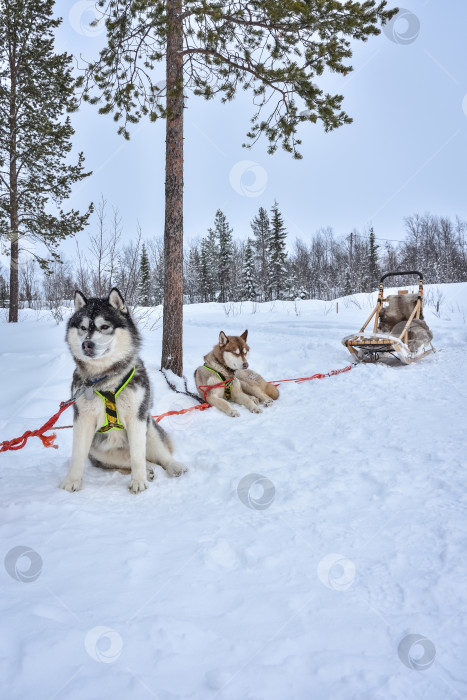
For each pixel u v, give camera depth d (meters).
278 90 6.93
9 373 7.05
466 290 19.83
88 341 2.98
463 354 8.56
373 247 43.22
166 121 6.83
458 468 3.15
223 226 42.78
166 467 3.58
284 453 3.79
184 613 1.74
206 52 6.72
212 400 5.75
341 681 1.39
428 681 1.39
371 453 3.62
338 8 6.16
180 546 2.30
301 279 41.81
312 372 7.63
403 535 2.33
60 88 15.08
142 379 3.33
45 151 15.51
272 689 1.36
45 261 16.20
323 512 2.66
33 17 15.46
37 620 1.64
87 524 2.56
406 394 5.68
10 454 4.07
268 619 1.71
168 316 7.09
